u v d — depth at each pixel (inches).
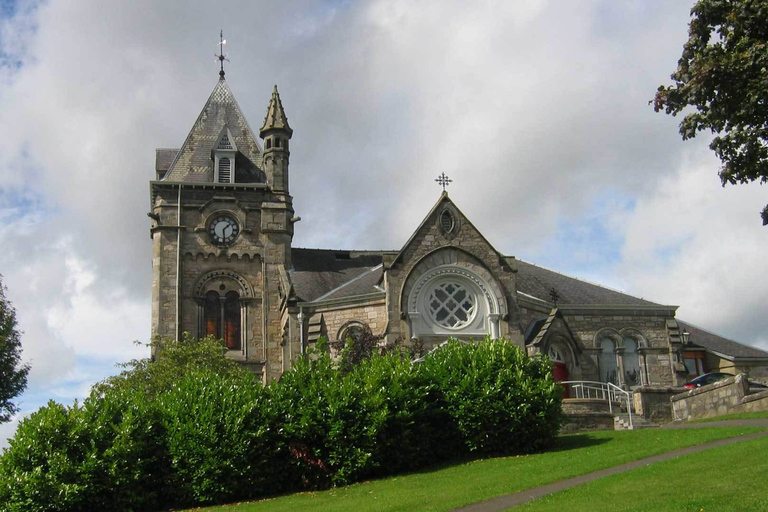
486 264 2020.2
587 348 2272.4
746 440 1187.9
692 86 1006.4
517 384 1407.5
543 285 2377.0
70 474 1204.5
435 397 1424.7
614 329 2300.7
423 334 1962.4
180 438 1269.7
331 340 2119.8
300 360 1432.1
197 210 2618.1
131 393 1401.3
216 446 1262.3
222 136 2723.9
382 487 1216.2
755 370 2404.0
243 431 1277.1
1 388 2175.2
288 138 2733.8
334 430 1296.8
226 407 1298.0
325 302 2149.4
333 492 1238.3
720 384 1566.2
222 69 2910.9
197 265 2583.7
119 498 1216.8
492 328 1994.3
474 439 1385.3
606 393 2119.8
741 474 965.8
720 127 1033.5
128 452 1232.8
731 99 992.9
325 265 2628.0
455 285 2021.4
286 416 1325.0
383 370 1405.0
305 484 1294.3
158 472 1270.9
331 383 1358.3
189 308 2549.2
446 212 2044.8
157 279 2539.4
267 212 2613.2
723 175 1027.3
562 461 1229.1
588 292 2399.1
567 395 2042.3
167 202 2603.3
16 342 2218.3
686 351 2434.8
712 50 1024.9
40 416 1256.8
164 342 2316.7
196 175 2672.2
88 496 1202.6
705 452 1120.2
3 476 1199.6
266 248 2586.1
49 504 1178.6
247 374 1405.0
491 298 2009.1
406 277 1984.5
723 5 1024.2
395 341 1941.4
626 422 1601.9
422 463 1357.0
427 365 1465.3
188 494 1259.8
